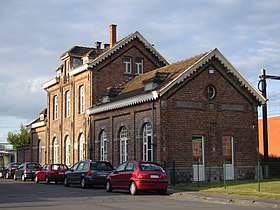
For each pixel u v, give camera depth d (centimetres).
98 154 3403
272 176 2981
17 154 5791
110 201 1725
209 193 1975
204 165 2752
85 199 1817
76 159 3809
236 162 2856
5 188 2592
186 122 2720
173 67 3100
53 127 4434
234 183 2512
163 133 2639
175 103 2698
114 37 3994
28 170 3638
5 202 1700
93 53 3697
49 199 1823
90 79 3559
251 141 2931
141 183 2008
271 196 1780
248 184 2406
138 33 3722
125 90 3362
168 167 2623
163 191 2081
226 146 2853
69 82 4028
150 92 2714
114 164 3156
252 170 2902
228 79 2888
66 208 1467
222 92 2869
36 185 2939
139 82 3319
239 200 1680
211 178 2753
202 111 2781
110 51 3616
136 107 2919
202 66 2798
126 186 2098
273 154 4322
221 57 2848
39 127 4919
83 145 3700
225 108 2862
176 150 2669
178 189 2238
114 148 3177
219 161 2795
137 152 2891
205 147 2769
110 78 3622
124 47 3675
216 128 2817
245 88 2933
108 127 3284
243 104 2933
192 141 2734
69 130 4006
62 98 4206
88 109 3531
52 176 3094
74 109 3894
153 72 3356
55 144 4412
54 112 4459
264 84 3083
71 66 4028
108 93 3350
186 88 2745
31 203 1655
